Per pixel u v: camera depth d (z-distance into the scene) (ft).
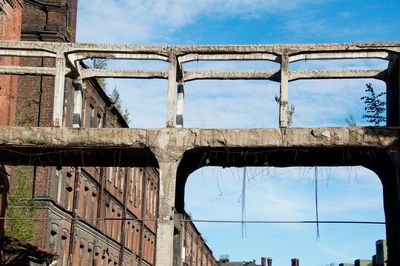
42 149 74.95
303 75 77.46
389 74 78.18
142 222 185.57
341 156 77.25
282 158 78.33
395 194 78.48
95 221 139.64
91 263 137.59
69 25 121.19
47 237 106.83
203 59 78.48
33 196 107.76
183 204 82.28
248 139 71.92
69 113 115.96
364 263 243.81
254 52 75.31
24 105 112.37
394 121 78.74
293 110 77.66
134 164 80.33
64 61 76.18
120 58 77.66
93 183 138.21
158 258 69.10
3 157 79.20
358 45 74.02
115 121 155.74
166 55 76.13
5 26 89.76
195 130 72.49
